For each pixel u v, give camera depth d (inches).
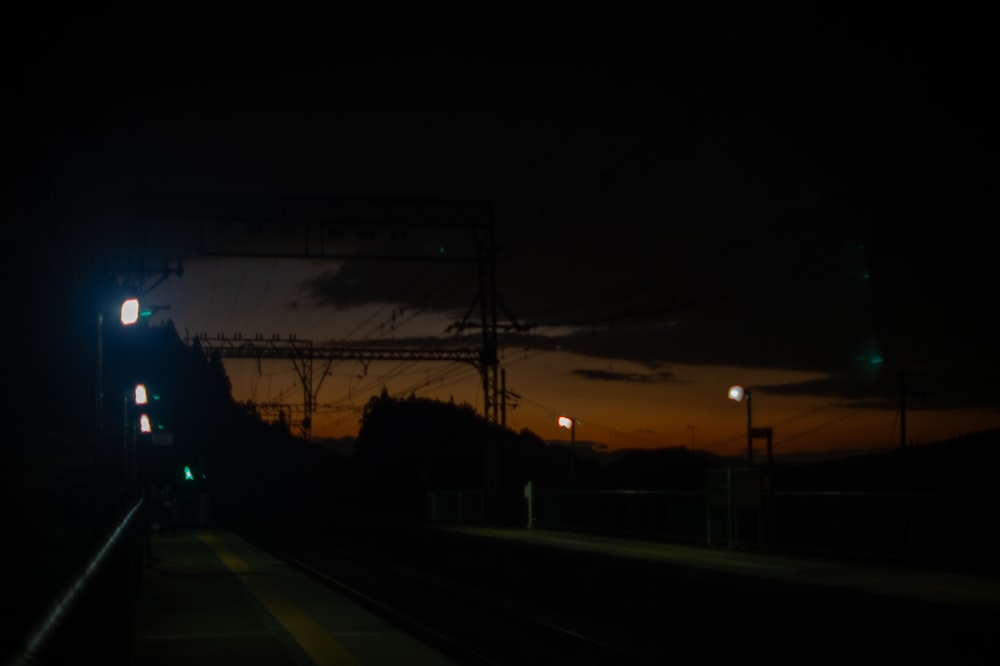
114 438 1008.9
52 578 526.0
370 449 3016.7
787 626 574.9
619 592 782.5
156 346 2669.8
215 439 2950.3
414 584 940.0
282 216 1238.9
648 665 522.6
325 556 1284.4
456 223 1322.6
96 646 196.2
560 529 1369.3
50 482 845.8
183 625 538.0
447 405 2780.5
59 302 954.7
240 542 1296.8
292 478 3193.9
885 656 504.1
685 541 1021.2
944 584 616.4
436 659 435.8
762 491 893.2
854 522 796.6
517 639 613.9
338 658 435.8
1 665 103.2
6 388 907.4
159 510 1437.0
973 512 679.1
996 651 450.9
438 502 1749.5
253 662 425.1
